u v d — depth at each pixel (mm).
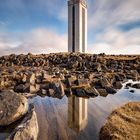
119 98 18125
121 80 31031
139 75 37562
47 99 16938
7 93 12094
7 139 7852
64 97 18078
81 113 12734
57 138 8859
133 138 7883
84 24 195625
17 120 10875
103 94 19984
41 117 11688
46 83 22734
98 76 30359
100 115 12344
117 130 8641
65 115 12180
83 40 195625
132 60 62188
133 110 11289
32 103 14883
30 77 23203
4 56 71250
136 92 21328
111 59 64875
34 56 73125
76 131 9625
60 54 77938
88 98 17906
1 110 10805
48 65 59156
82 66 50344
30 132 8477
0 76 25594
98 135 9211
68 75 29297
